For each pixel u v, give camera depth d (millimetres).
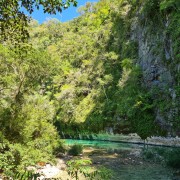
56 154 19344
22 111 16453
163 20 29234
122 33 43469
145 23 33625
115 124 33719
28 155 13438
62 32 76938
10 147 12281
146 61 31844
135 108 29516
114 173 13258
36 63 19141
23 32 6227
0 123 14344
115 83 39875
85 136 41000
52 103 49594
